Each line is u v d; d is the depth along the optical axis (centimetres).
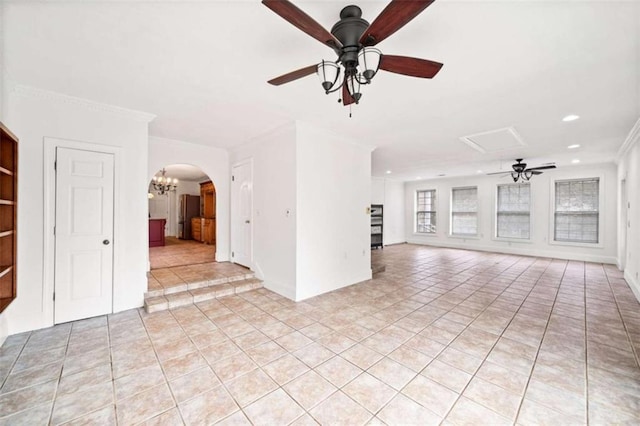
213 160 520
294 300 372
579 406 175
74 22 171
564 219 701
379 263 607
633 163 428
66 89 267
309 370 214
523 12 161
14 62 218
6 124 243
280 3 119
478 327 292
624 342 259
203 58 212
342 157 439
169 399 181
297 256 373
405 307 350
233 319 309
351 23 159
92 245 305
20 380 199
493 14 163
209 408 173
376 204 905
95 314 308
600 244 645
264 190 432
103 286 312
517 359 230
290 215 381
